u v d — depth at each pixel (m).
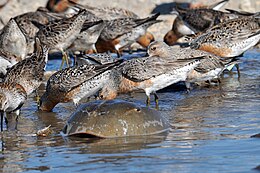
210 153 10.42
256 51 21.98
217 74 16.91
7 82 14.59
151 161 10.12
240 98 15.34
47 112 15.03
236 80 17.84
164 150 10.73
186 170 9.60
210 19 22.55
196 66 15.47
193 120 13.09
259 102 14.73
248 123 12.55
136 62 15.23
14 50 19.70
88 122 12.00
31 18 22.77
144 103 15.46
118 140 11.55
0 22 26.89
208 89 16.83
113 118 11.93
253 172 9.34
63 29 20.03
